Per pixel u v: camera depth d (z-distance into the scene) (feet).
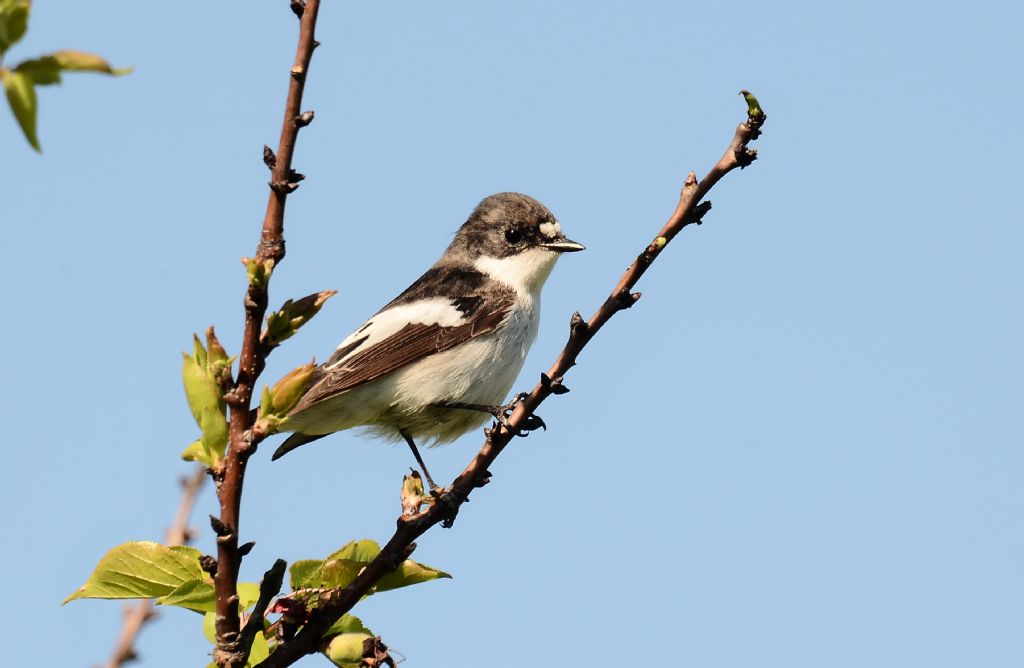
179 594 30.83
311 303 29.30
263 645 32.42
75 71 19.11
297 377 28.53
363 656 31.78
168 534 38.88
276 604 32.27
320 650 32.04
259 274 28.48
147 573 31.37
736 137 33.22
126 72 19.26
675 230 34.35
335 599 32.76
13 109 18.78
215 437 28.55
